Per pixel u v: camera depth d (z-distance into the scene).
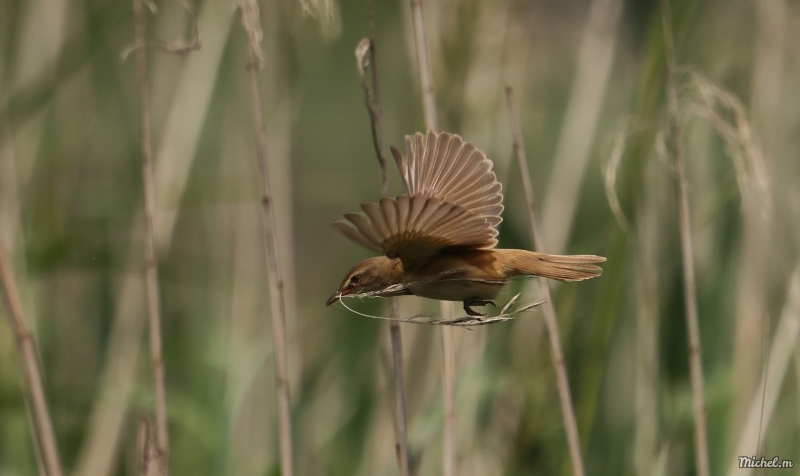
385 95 12.75
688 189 10.48
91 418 10.15
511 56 10.62
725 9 12.26
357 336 10.41
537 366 10.12
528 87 12.05
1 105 10.68
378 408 10.12
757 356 10.20
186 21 11.49
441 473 9.54
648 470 9.88
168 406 9.95
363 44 7.04
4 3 11.07
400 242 5.71
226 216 11.29
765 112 11.05
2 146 10.02
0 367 9.59
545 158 12.07
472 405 9.48
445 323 5.63
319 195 11.74
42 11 11.11
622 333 10.54
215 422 9.98
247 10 7.23
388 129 12.73
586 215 11.16
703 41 12.20
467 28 10.07
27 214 10.77
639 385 10.17
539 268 6.33
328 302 6.48
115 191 11.33
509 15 10.32
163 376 7.85
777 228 11.26
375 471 9.84
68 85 11.43
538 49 11.89
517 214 10.57
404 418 7.32
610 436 10.33
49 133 11.20
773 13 11.24
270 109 10.69
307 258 13.81
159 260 10.65
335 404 10.39
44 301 10.80
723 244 10.74
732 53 11.88
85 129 11.55
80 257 10.49
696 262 10.73
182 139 10.75
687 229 8.52
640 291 10.32
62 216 10.85
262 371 10.88
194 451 10.41
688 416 10.02
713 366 10.41
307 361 11.09
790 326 9.93
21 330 6.80
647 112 9.27
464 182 6.30
